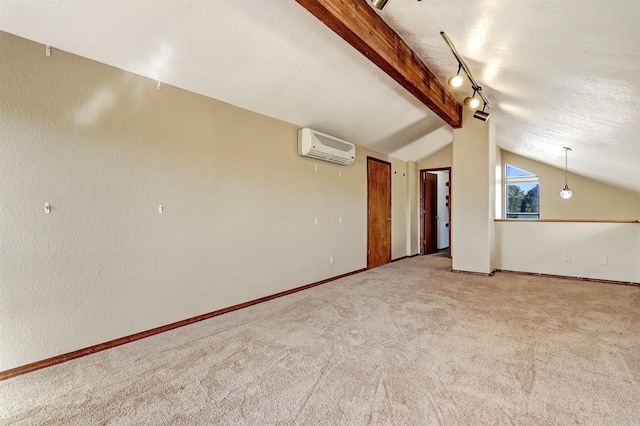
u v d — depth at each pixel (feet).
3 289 6.63
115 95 8.25
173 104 9.46
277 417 5.33
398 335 8.70
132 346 8.14
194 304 9.95
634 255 14.23
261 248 12.15
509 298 12.23
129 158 8.51
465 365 7.03
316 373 6.73
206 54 8.76
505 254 17.39
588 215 23.03
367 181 18.79
